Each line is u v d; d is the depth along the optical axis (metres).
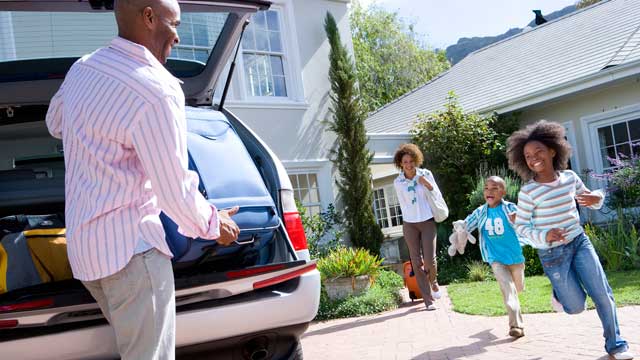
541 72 13.72
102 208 2.21
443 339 5.60
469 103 14.66
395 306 8.17
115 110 2.21
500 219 5.43
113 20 3.75
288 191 3.57
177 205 2.21
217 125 3.35
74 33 3.68
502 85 14.51
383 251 13.87
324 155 12.52
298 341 3.36
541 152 4.33
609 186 11.70
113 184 2.24
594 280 4.20
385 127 17.45
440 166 13.03
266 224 3.16
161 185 2.20
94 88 2.28
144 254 2.24
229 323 2.97
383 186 16.83
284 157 11.96
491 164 12.93
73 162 2.31
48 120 2.65
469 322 6.33
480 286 9.14
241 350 3.12
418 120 15.40
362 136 11.97
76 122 2.29
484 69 17.00
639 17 13.36
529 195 4.36
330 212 11.81
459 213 12.78
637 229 10.60
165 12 2.40
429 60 35.56
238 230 2.62
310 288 3.22
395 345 5.59
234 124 4.04
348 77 12.10
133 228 2.24
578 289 4.31
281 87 12.27
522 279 5.52
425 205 7.61
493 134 12.90
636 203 10.86
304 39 12.63
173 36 2.47
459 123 13.00
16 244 3.05
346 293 8.23
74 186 2.29
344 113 12.00
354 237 11.72
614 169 11.70
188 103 4.05
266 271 2.99
